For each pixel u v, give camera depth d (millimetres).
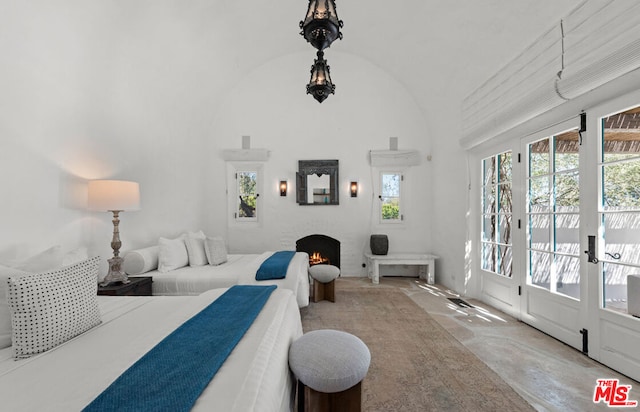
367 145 5281
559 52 2314
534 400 1726
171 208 4020
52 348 1173
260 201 5285
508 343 2494
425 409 1652
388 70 5207
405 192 5262
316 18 1852
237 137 5281
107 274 2549
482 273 3736
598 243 2158
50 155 2182
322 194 5242
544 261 2740
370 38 4668
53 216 2217
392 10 3922
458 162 4133
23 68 1941
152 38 3127
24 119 1968
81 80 2459
